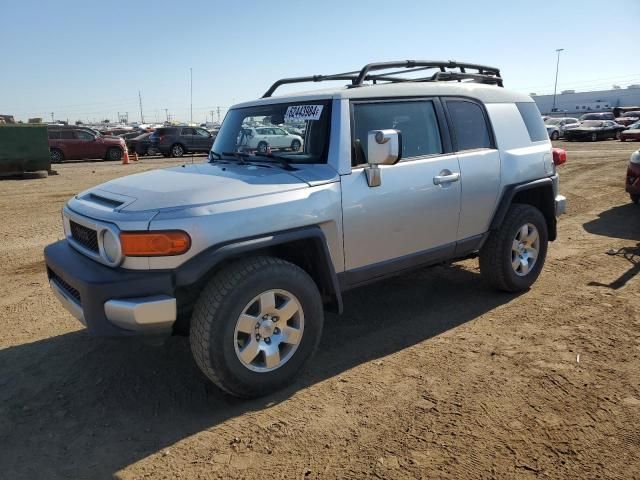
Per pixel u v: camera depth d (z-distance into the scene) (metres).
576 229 7.90
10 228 8.83
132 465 2.76
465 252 4.62
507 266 4.87
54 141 24.34
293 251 3.67
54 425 3.14
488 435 2.90
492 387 3.40
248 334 3.21
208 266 3.00
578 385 3.39
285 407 3.26
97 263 3.23
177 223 2.95
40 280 5.96
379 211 3.79
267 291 3.23
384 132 3.37
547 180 5.17
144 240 2.94
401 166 3.96
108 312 2.97
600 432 2.90
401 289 5.36
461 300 5.00
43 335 4.44
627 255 6.34
